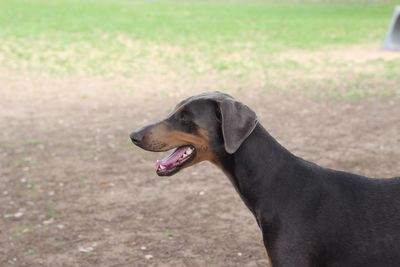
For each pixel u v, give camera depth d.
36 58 18.33
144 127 4.38
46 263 5.88
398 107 11.50
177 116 4.32
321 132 10.02
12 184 7.95
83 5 35.12
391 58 17.64
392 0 38.81
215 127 4.21
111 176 8.21
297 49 20.19
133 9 34.00
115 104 12.60
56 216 6.93
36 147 9.53
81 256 6.00
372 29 25.59
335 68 16.28
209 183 7.88
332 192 4.11
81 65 17.34
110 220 6.82
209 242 6.25
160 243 6.24
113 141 9.82
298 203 4.06
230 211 6.98
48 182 8.00
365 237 3.98
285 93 13.30
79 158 8.98
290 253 4.02
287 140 9.62
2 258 5.99
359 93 12.92
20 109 12.18
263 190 4.15
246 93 13.47
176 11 33.59
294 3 39.78
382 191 4.11
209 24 27.67
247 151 4.16
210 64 17.50
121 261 5.89
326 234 4.00
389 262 3.97
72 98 13.23
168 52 19.81
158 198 7.42
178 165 4.37
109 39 22.59
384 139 9.48
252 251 6.05
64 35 23.38
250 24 27.81
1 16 28.70
